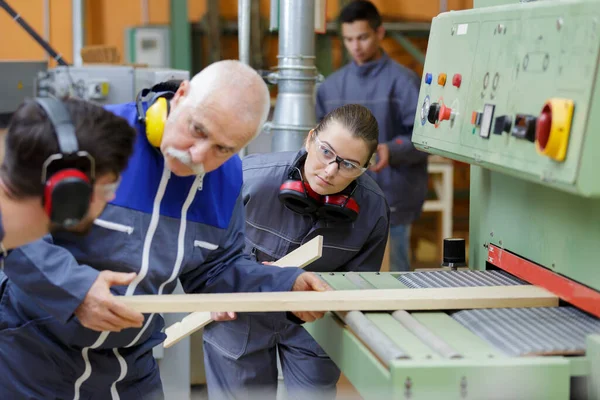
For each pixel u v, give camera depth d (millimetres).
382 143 3863
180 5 5785
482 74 1828
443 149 2021
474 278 2031
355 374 1618
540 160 1529
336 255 2359
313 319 1829
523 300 1772
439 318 1715
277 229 2359
